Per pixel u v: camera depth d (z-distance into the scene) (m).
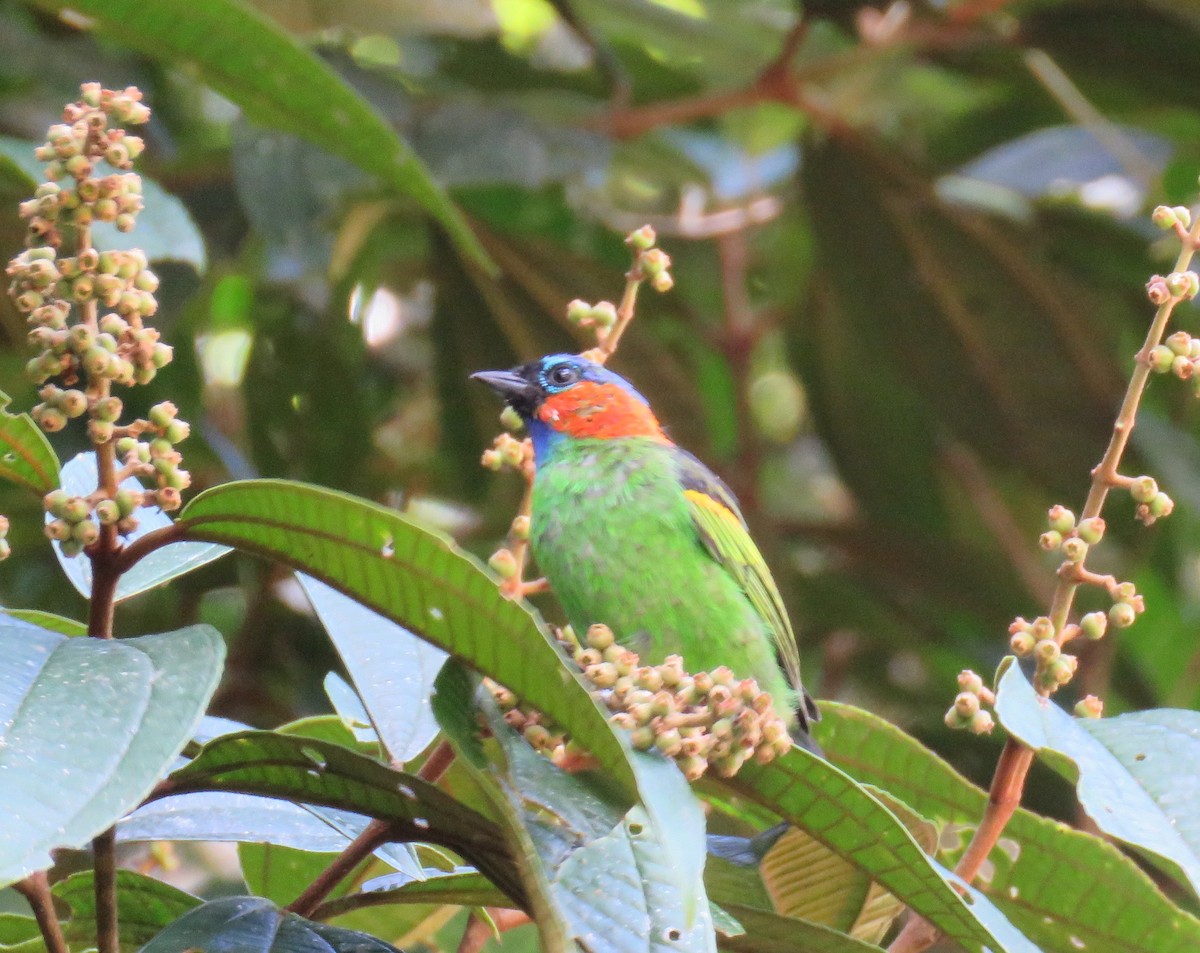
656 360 11.58
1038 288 11.61
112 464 3.74
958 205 11.52
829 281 11.98
